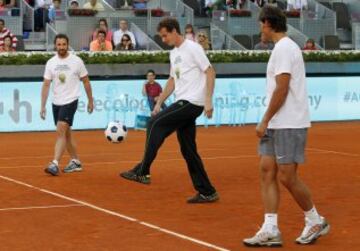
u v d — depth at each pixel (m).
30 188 15.56
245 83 33.56
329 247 10.40
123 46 34.41
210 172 18.17
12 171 18.39
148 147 13.72
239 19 38.59
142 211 13.05
